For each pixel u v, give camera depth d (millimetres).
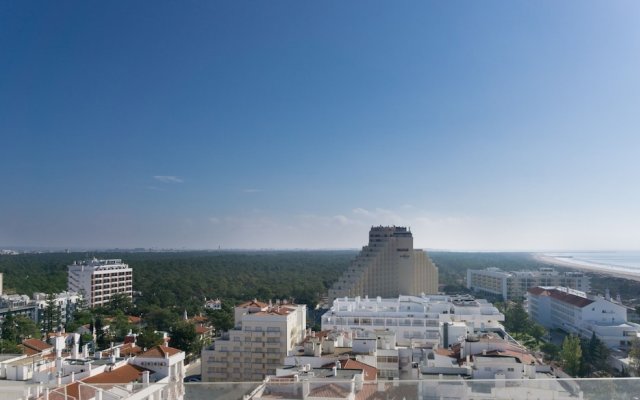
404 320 139000
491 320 142625
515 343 110812
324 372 70312
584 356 133750
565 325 199375
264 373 118812
